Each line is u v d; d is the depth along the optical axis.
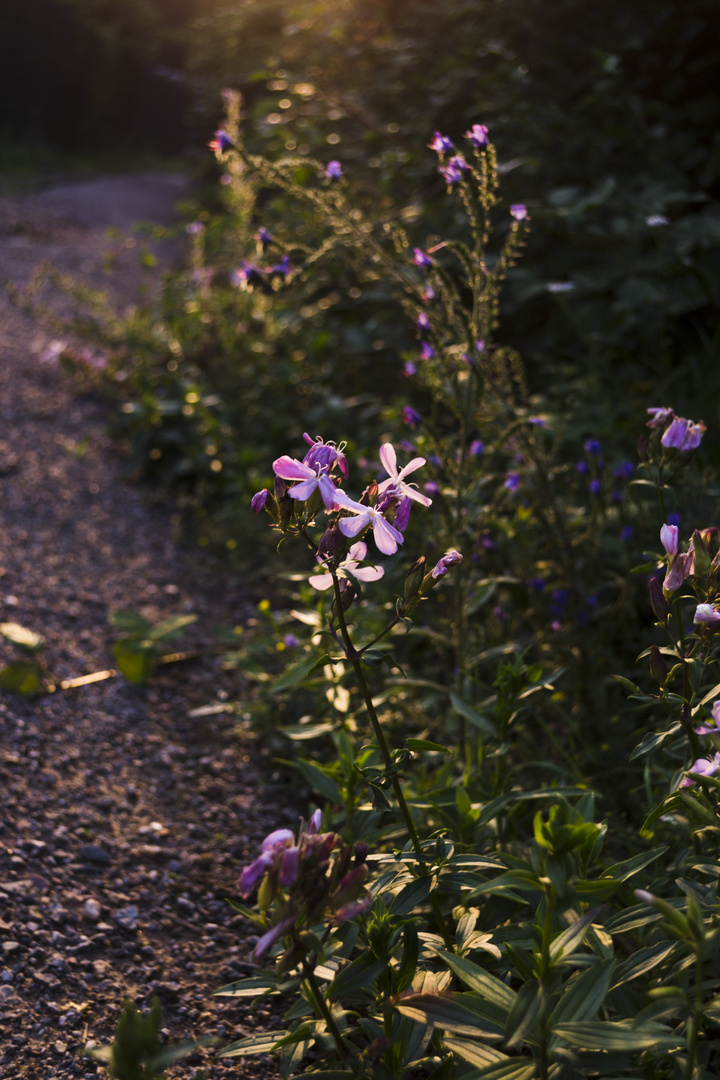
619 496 3.19
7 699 2.98
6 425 5.09
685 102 5.52
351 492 4.01
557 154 5.25
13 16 16.50
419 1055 1.59
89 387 5.75
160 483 4.80
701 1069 1.40
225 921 2.29
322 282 5.48
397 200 5.46
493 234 4.85
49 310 6.66
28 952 2.05
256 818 2.69
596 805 2.46
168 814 2.64
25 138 17.00
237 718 3.11
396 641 3.28
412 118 6.14
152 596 3.82
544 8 5.76
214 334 5.25
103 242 10.20
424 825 2.21
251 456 4.40
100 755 2.83
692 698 1.71
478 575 3.04
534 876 1.35
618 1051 1.52
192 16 20.70
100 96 18.42
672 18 5.37
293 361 5.11
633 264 4.69
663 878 1.82
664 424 1.99
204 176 10.47
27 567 3.82
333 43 7.08
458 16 6.22
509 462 3.37
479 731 2.57
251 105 9.09
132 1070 1.15
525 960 1.60
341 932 1.72
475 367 2.54
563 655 2.94
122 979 2.05
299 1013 1.66
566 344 4.74
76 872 2.34
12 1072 1.76
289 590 3.91
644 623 3.24
